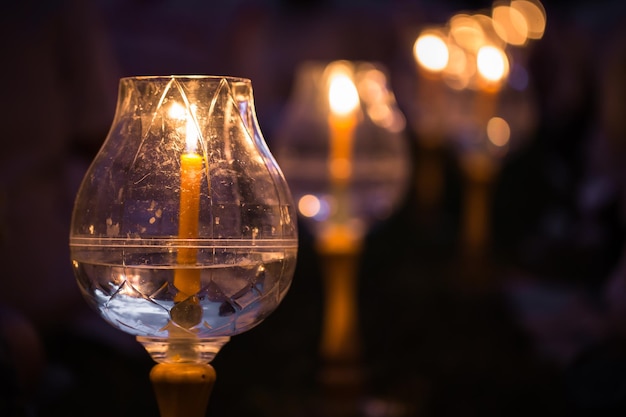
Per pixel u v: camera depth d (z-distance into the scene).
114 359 3.72
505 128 6.04
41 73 3.67
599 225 5.83
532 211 7.78
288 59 7.90
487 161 5.98
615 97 4.98
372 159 3.75
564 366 3.96
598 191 5.62
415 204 7.63
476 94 6.06
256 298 1.70
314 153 3.73
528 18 8.67
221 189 1.67
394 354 4.48
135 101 1.74
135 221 1.66
